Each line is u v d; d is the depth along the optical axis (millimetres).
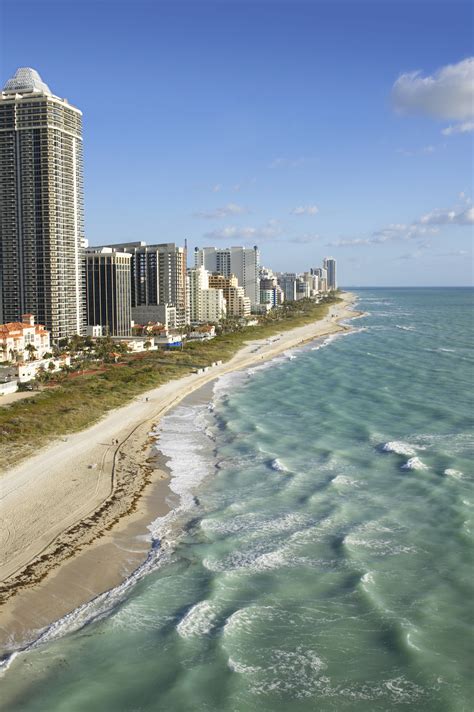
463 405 110375
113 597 49156
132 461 83375
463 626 43969
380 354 188500
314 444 88375
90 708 37125
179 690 38438
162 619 45938
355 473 75375
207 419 107562
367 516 62469
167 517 64375
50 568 53625
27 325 188750
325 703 37062
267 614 45906
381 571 51531
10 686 39094
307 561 53656
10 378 138500
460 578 50188
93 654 42094
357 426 97750
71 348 196000
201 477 76500
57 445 90375
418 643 42062
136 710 36938
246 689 38312
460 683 38344
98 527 61938
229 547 56750
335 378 144250
